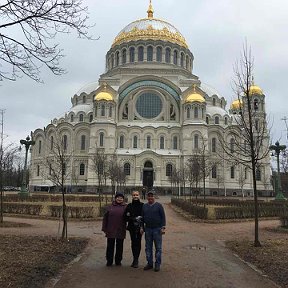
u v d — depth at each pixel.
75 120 103.00
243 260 15.06
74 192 90.25
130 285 11.00
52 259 13.98
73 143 97.25
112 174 69.12
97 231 24.19
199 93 99.00
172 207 50.19
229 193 93.50
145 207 13.49
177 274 12.48
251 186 95.38
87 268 13.14
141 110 100.81
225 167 94.19
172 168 92.31
